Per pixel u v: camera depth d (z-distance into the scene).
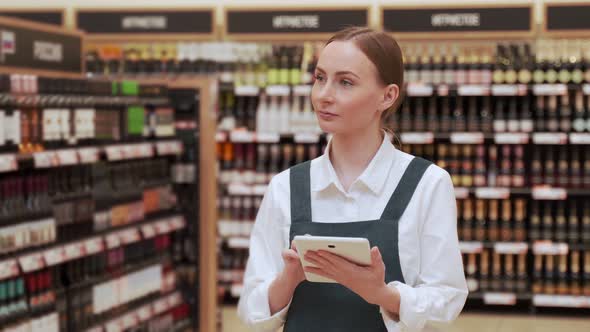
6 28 4.11
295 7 7.33
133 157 4.67
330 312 1.79
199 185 5.29
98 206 4.31
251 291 1.90
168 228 5.04
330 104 1.80
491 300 7.05
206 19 7.49
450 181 1.86
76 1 8.12
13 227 3.60
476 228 7.15
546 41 7.02
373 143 1.87
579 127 6.97
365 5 7.25
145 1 8.01
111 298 4.48
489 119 7.14
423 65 7.06
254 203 7.39
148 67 7.29
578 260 7.14
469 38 7.15
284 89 7.09
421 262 1.83
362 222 1.81
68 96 4.02
